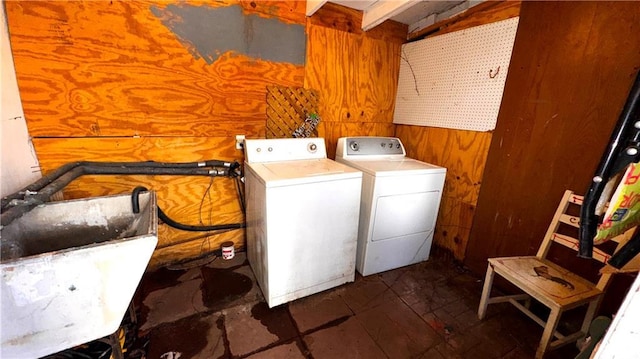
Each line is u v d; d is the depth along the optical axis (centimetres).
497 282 190
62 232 127
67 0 139
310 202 158
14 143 135
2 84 128
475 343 145
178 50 171
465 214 211
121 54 156
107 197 134
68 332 92
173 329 148
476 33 190
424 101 236
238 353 135
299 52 210
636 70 122
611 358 51
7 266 78
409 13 224
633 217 64
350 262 187
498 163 184
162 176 186
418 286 192
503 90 177
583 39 138
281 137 218
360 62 238
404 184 191
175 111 179
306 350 138
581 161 144
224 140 199
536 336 150
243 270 202
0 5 126
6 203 97
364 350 140
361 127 255
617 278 131
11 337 84
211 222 212
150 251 99
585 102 140
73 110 152
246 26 187
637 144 49
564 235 149
